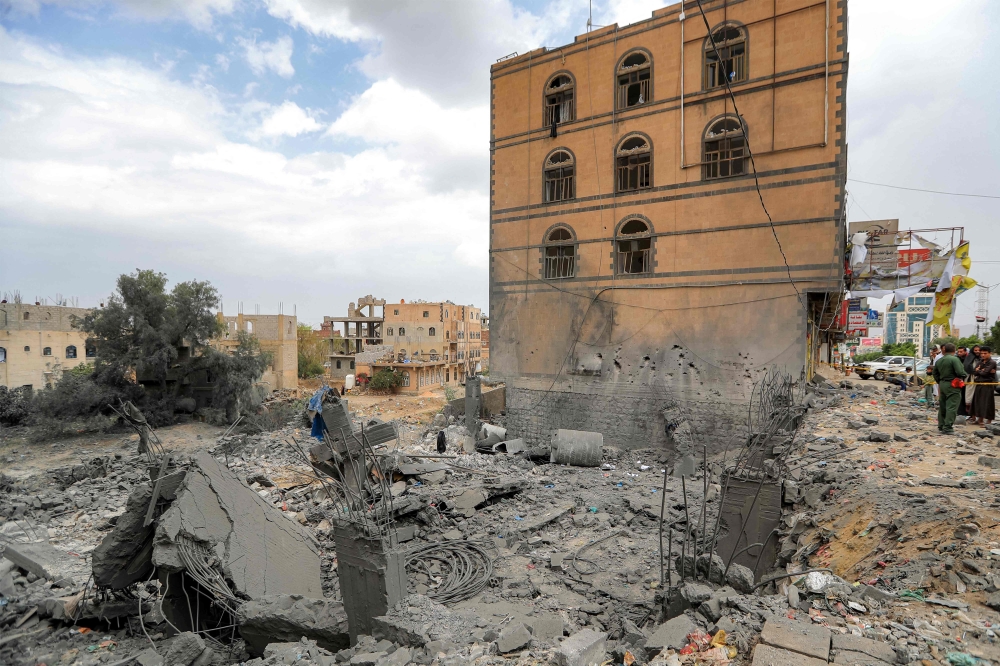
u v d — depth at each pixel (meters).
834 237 21.31
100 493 18.06
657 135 25.20
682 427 23.94
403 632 6.97
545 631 8.14
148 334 36.91
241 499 10.26
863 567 8.16
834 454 13.34
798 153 21.98
